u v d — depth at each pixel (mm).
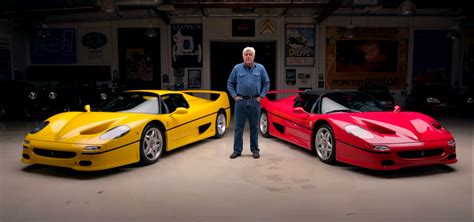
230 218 2611
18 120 9344
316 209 2793
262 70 4629
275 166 4230
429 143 3680
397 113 4418
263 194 3178
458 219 2570
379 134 3750
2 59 11992
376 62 13508
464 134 6785
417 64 13602
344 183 3504
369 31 13375
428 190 3260
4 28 12078
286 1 10109
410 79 13633
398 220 2559
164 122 4516
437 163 3768
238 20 13070
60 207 2850
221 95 6543
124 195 3154
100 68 13328
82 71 13328
